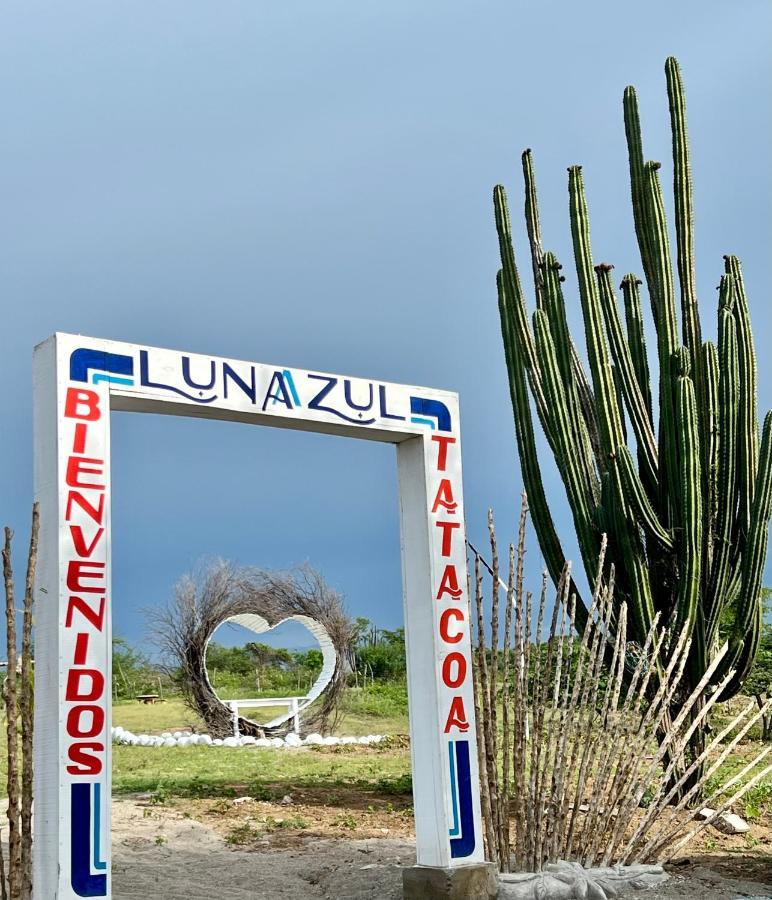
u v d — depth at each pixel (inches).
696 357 350.3
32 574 184.5
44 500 192.7
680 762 322.3
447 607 236.2
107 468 195.6
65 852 180.1
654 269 357.4
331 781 409.7
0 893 181.9
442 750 228.5
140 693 957.8
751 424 342.3
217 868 263.3
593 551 344.2
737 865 271.0
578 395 371.2
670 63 368.8
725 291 349.7
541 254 386.6
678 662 334.3
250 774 442.3
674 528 338.0
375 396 235.0
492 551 249.6
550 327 357.4
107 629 189.9
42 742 186.5
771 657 583.5
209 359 212.8
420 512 239.8
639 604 332.8
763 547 331.9
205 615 655.1
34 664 191.2
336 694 669.3
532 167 392.2
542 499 354.0
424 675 233.8
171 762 499.2
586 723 256.7
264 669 1085.1
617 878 244.5
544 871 237.9
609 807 254.1
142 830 302.4
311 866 264.7
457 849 226.1
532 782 244.1
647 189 362.3
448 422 245.6
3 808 323.6
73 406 193.9
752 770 415.8
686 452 329.1
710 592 339.3
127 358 202.1
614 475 335.9
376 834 303.1
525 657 250.1
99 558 191.6
